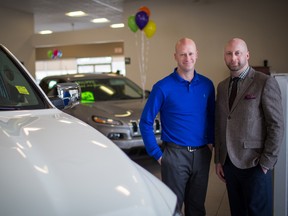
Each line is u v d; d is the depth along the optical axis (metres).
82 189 1.08
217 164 2.35
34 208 0.97
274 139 2.00
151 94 2.31
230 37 9.10
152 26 8.06
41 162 1.16
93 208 1.02
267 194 2.14
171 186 2.33
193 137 2.28
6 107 1.77
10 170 1.09
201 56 9.38
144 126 2.33
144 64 10.05
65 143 1.32
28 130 1.41
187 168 2.32
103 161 1.25
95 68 17.02
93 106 4.75
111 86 5.72
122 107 4.73
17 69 2.06
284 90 2.29
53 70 17.78
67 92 2.22
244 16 8.93
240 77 2.16
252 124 2.08
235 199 2.31
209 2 9.18
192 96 2.27
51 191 1.04
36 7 10.70
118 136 4.26
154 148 2.32
